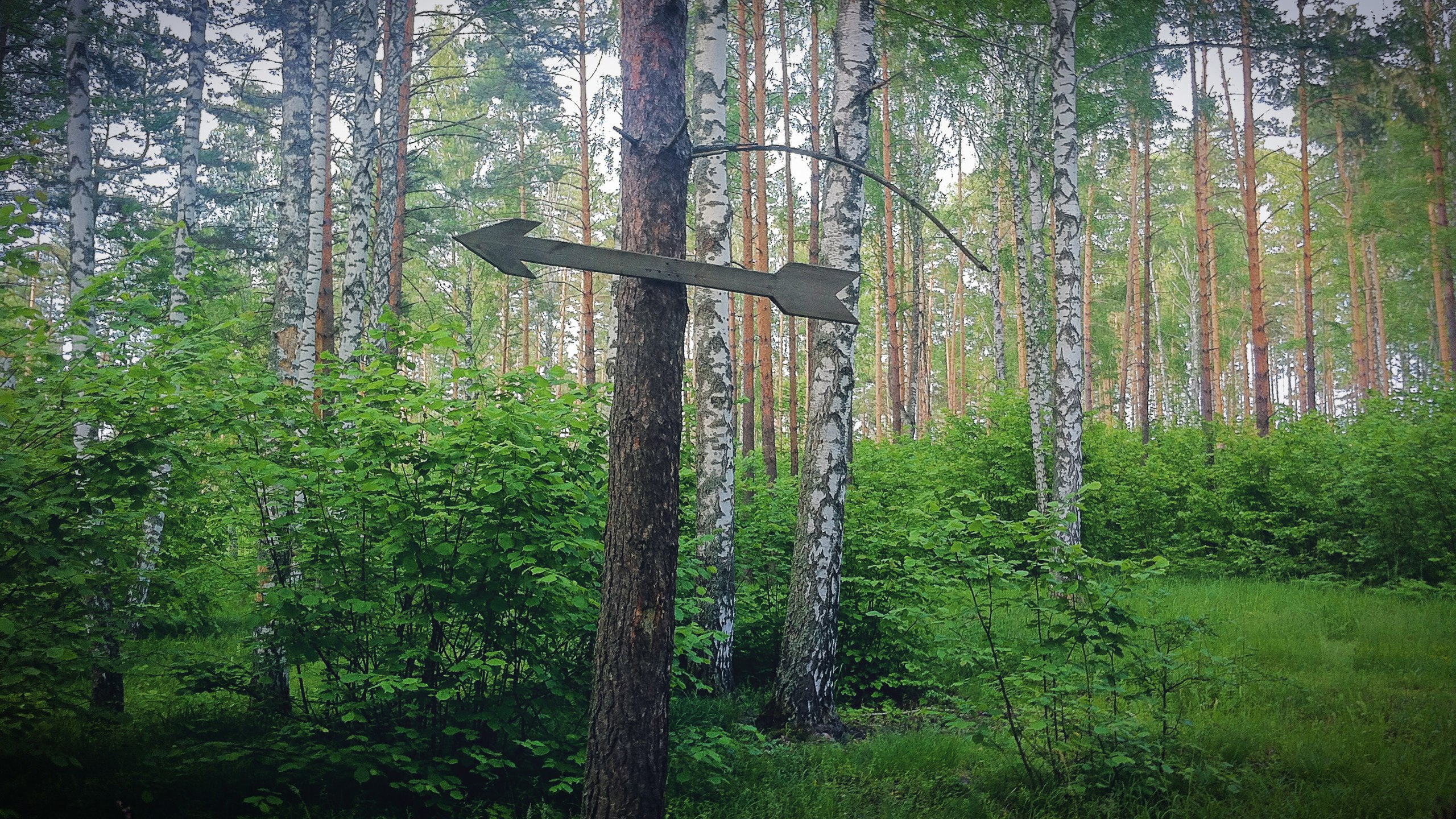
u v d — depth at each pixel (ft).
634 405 13.85
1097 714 21.61
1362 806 19.24
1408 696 27.55
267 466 19.67
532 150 90.43
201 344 20.75
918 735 25.11
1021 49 60.90
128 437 19.06
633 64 14.44
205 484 23.11
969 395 105.81
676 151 14.33
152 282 37.40
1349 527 49.90
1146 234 85.51
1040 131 66.54
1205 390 82.99
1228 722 24.62
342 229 73.77
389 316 21.63
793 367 69.82
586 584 21.79
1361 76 53.42
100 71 58.70
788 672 26.94
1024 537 21.94
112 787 19.06
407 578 19.86
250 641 21.17
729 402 31.58
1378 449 48.44
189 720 24.02
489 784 20.67
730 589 30.81
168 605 23.95
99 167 68.95
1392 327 97.81
